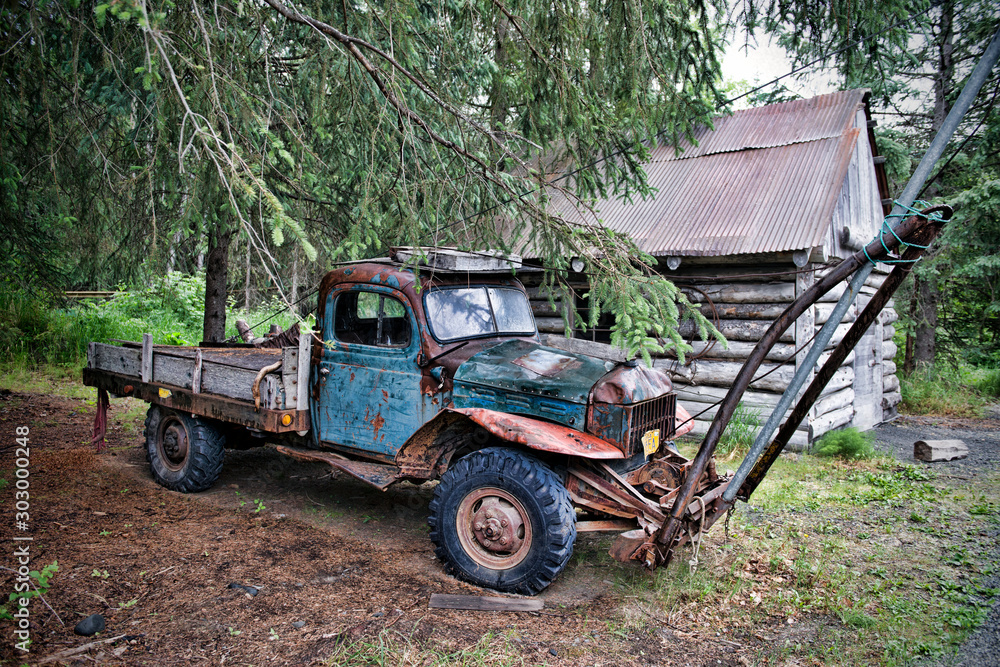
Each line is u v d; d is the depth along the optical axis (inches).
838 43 202.1
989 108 126.2
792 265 290.8
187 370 199.0
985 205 446.6
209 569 146.6
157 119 135.8
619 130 195.9
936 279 515.2
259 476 226.2
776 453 150.1
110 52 153.3
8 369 378.3
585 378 155.8
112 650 111.3
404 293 170.6
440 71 197.3
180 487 201.9
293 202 262.5
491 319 185.3
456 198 175.0
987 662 120.3
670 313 153.3
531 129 223.9
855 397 370.3
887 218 125.5
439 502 150.1
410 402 170.4
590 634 125.4
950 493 234.4
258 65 178.2
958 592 150.9
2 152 187.6
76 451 236.1
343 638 118.6
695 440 290.0
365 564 155.0
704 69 188.9
